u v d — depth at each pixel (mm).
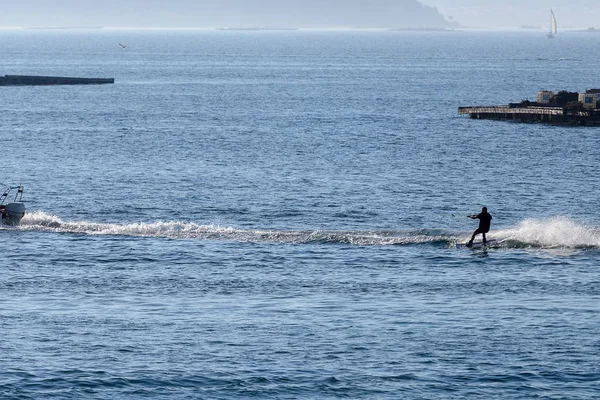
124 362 126375
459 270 171625
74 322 141500
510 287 160875
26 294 156125
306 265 174875
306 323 141875
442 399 117250
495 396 117875
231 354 129375
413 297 155375
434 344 133500
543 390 119562
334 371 124375
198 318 144000
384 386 120438
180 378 121875
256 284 163000
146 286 161500
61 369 123812
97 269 171625
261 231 199000
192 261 177125
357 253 182875
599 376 123250
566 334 137250
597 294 157000
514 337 136000
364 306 150250
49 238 192000
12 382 119562
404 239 191500
